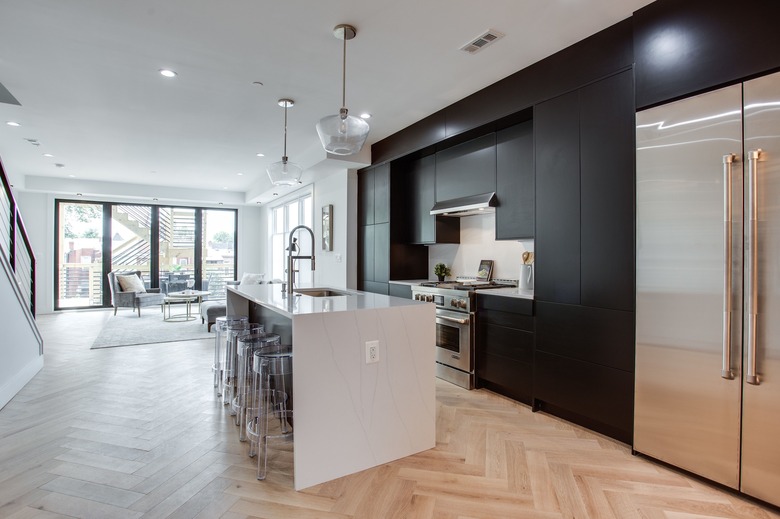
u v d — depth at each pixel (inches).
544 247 116.2
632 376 94.2
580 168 106.3
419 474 85.1
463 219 179.0
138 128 178.1
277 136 190.2
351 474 85.0
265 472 83.7
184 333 234.1
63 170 271.0
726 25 76.0
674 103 83.9
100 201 336.2
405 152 177.0
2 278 130.0
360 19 95.0
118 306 303.1
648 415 88.7
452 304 145.8
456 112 147.6
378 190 202.2
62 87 133.1
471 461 90.7
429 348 96.3
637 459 90.8
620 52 97.0
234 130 180.9
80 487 79.0
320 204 251.1
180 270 366.6
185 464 88.1
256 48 108.3
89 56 112.1
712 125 77.8
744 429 73.9
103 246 337.1
